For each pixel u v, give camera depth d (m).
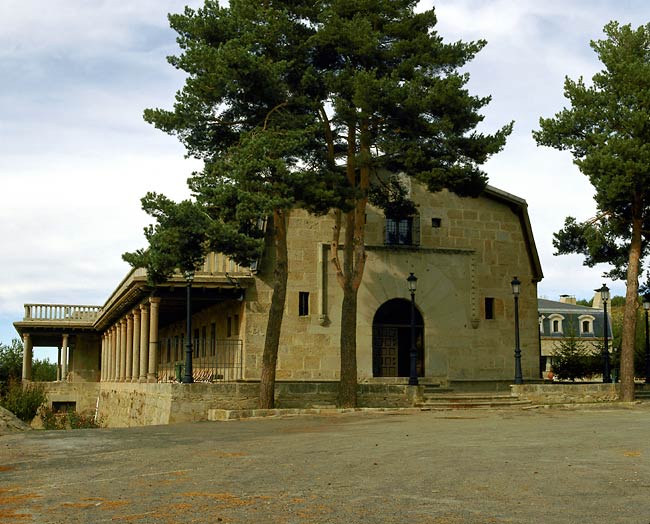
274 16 25.80
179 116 25.50
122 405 38.59
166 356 51.66
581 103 30.17
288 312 31.27
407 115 26.00
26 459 13.98
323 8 27.20
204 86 24.61
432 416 23.31
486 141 26.80
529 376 34.53
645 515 8.41
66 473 12.02
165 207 23.94
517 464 12.20
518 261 35.03
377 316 33.16
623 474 11.10
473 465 12.15
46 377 79.75
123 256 25.05
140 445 16.06
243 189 23.59
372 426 19.84
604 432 17.30
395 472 11.55
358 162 26.22
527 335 34.78
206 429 20.09
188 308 26.95
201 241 24.56
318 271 31.67
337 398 27.64
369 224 33.06
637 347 47.47
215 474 11.64
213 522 8.26
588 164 28.56
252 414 24.41
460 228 34.28
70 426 39.91
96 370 64.12
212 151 26.89
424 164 26.47
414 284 29.28
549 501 9.22
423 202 33.88
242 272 31.33
